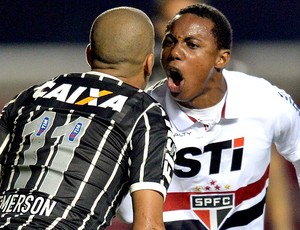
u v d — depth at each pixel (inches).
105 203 476.7
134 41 504.4
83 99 495.8
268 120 580.7
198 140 574.6
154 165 477.1
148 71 515.2
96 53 508.4
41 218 463.5
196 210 588.1
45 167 478.3
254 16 1483.8
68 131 484.7
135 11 513.0
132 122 486.6
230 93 574.2
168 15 884.0
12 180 486.9
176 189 582.9
